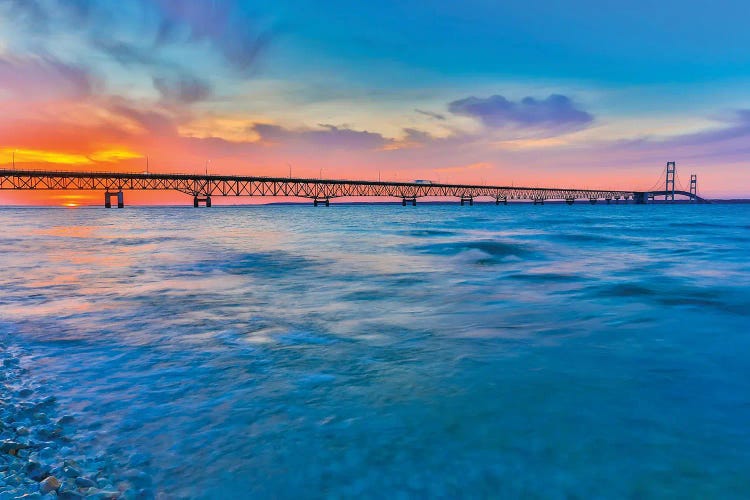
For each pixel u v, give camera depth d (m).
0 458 3.69
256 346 6.93
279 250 24.91
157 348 6.85
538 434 4.17
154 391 5.18
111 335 7.61
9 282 13.70
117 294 11.67
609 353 6.58
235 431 4.23
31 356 6.48
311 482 3.45
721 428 4.29
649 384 5.39
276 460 3.75
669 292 11.88
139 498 3.25
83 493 3.26
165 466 3.66
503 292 12.02
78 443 4.01
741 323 8.44
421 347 6.88
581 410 4.66
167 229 49.81
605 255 22.06
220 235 39.03
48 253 23.25
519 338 7.42
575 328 8.07
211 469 3.62
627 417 4.52
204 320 8.73
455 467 3.64
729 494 3.28
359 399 4.93
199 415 4.56
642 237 33.97
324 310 9.71
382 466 3.66
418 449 3.91
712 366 6.04
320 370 5.85
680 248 25.38
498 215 109.69
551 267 17.66
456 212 147.50
